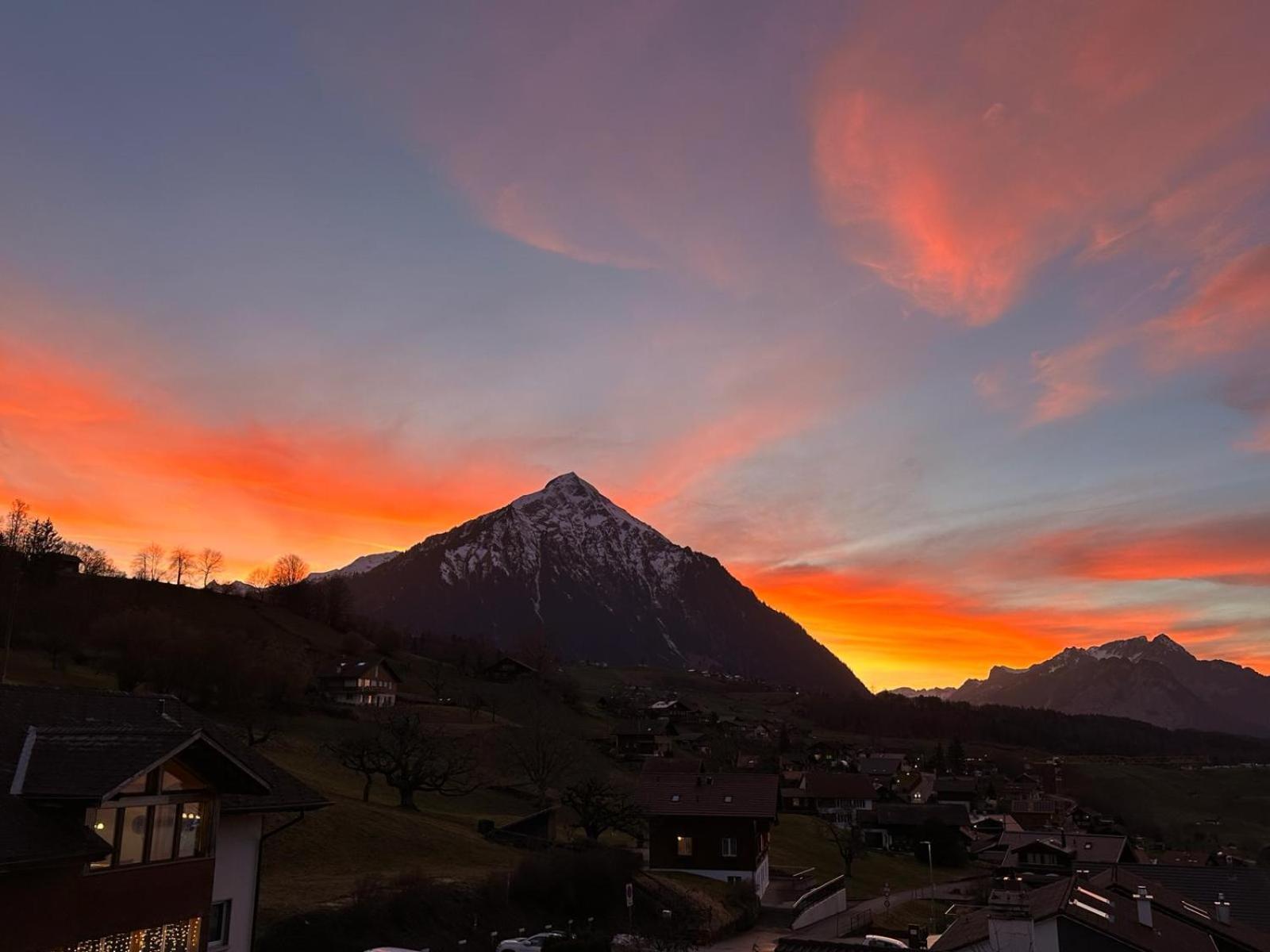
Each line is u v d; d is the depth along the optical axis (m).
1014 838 95.81
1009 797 194.88
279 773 34.44
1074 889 39.84
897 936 61.22
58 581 147.50
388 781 78.94
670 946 47.81
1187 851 128.38
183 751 27.28
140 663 97.94
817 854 104.19
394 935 41.66
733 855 74.38
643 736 157.62
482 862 60.66
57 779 23.66
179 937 27.02
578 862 56.47
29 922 22.22
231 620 177.25
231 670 104.31
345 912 40.97
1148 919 38.44
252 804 31.44
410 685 174.75
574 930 48.19
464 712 148.12
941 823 121.94
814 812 147.75
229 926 30.69
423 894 46.03
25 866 21.47
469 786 98.69
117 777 23.86
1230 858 104.50
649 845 76.12
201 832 28.55
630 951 46.28
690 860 75.06
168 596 177.12
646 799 79.19
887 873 100.69
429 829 67.81
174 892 26.86
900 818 127.31
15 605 114.75
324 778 87.06
